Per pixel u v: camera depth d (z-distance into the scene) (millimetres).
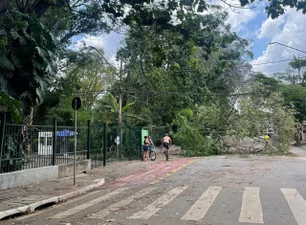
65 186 11156
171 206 7898
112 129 20734
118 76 31953
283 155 25578
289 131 26203
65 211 7789
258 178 12133
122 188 11102
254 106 27156
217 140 27484
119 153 21125
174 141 31094
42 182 11953
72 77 28469
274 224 6223
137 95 32312
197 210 7422
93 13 18562
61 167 13508
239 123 26938
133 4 9656
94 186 11570
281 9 8500
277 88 48938
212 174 13703
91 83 33000
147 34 11234
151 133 28891
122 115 27812
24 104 12328
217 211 7301
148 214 7133
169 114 32094
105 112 28984
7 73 11594
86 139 16594
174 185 11172
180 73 29359
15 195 9484
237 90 36094
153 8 9789
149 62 17016
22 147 11586
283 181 11359
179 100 31766
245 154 26297
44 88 12398
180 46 11688
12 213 7699
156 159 23484
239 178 12242
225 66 14352
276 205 7773
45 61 11953
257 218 6645
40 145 12547
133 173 15141
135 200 8781
